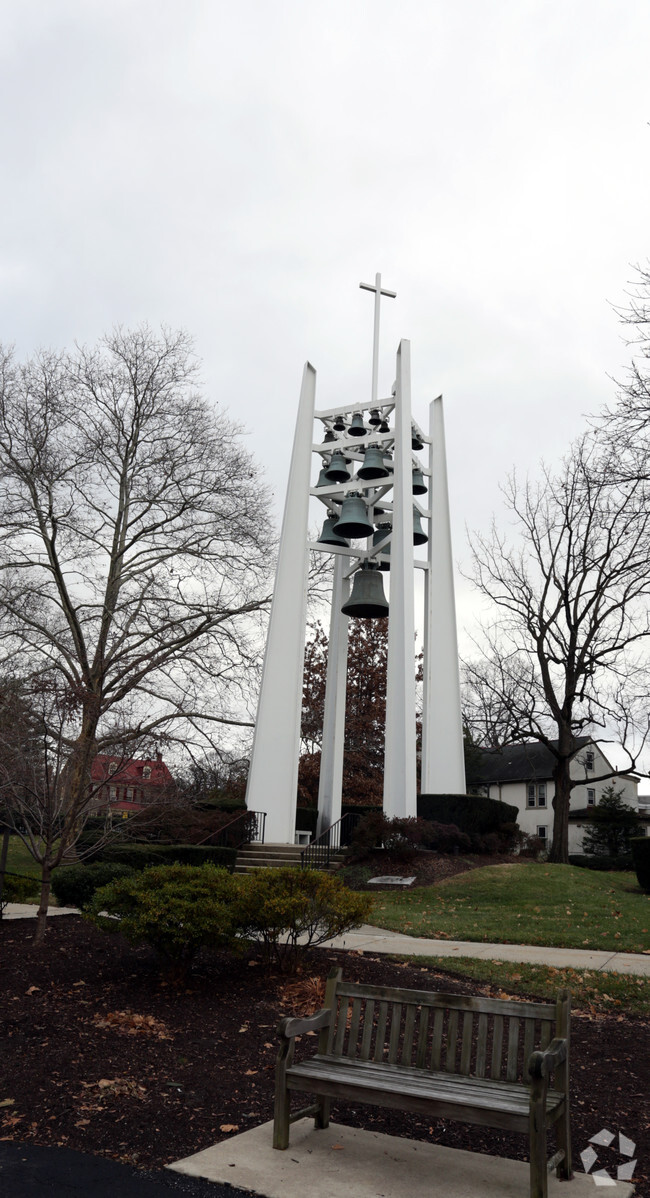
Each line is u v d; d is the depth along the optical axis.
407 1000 4.65
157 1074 5.43
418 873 17.69
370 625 35.09
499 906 14.77
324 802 21.05
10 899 12.68
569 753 24.86
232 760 23.19
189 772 21.78
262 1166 4.10
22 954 8.77
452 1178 4.04
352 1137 4.57
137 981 7.87
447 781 20.52
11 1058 5.58
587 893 15.91
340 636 21.83
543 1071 3.64
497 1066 4.25
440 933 12.09
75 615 20.69
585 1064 6.02
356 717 33.12
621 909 14.09
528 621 25.62
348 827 21.00
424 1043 4.57
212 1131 4.60
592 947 11.03
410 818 18.25
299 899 7.86
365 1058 4.69
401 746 18.56
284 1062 4.41
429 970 9.38
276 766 19.14
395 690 18.83
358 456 20.53
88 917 8.22
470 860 19.12
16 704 13.04
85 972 8.17
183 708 20.92
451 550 21.70
